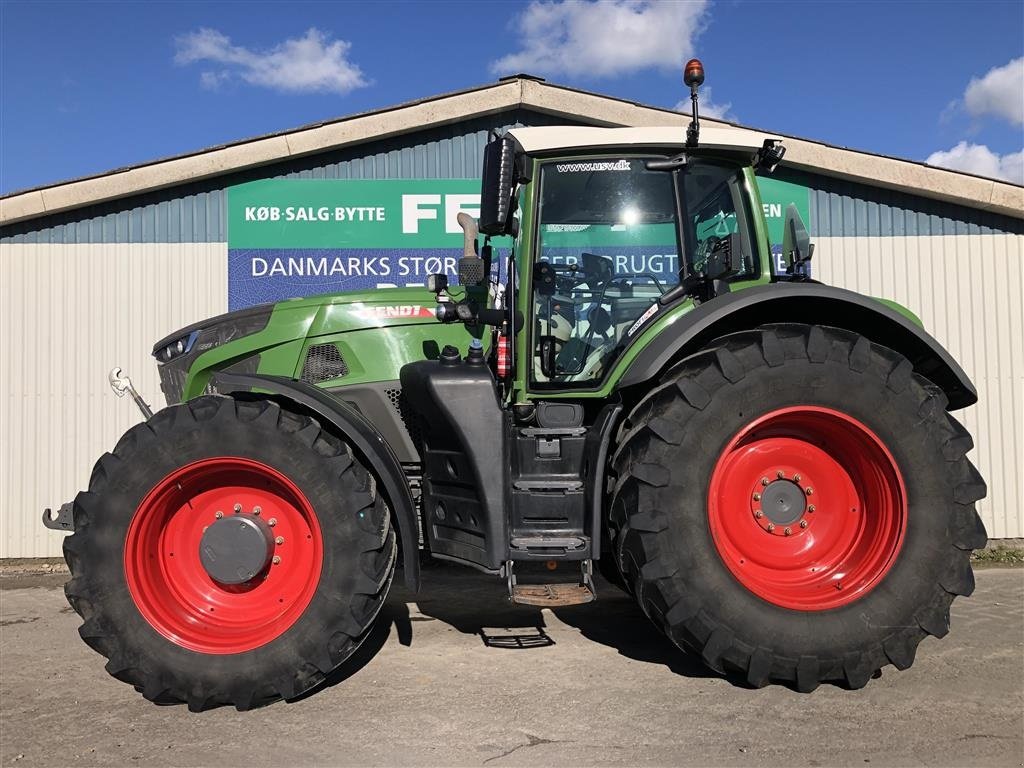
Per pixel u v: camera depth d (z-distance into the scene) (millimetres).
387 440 3607
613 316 3498
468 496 3184
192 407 3031
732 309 3031
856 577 2996
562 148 3395
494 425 3109
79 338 6207
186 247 6270
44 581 5582
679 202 3486
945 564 2924
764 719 2738
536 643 3684
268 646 2887
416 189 6375
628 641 3701
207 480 3105
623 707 2854
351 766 2426
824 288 3094
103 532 2934
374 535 2951
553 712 2816
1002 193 6328
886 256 6484
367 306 3707
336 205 6340
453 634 3861
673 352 3023
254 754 2525
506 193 3133
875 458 3006
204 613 3066
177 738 2662
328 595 2914
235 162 6137
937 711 2807
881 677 3143
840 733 2629
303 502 2984
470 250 3521
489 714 2807
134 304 6238
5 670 3443
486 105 6223
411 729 2689
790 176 6457
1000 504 6383
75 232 6207
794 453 3104
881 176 6324
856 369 2963
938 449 2969
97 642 2891
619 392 3322
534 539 3117
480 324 3695
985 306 6477
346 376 3633
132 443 3002
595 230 3488
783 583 3041
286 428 3002
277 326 3691
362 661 3436
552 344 3473
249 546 3018
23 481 6152
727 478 3059
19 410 6164
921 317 6469
